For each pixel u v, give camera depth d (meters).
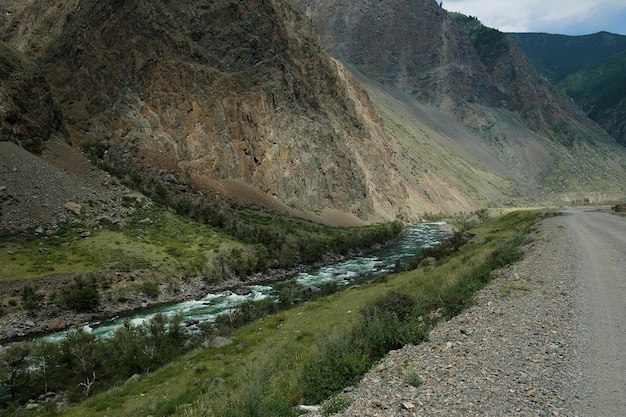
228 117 139.50
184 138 128.75
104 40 131.50
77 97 122.88
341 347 16.84
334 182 165.00
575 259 27.06
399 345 16.67
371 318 19.64
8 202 76.44
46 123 103.19
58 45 132.38
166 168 119.31
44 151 97.12
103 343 40.06
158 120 126.06
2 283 59.00
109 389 29.42
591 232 40.09
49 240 72.81
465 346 14.83
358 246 115.06
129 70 129.62
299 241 102.62
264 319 42.50
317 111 175.00
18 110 95.06
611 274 22.53
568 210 84.94
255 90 150.88
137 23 136.25
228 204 123.38
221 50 154.75
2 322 52.03
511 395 10.91
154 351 37.19
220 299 67.56
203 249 85.62
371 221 169.62
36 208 78.56
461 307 20.09
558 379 11.53
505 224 87.81
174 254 80.44
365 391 12.84
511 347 14.13
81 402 28.19
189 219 100.81
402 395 11.80
